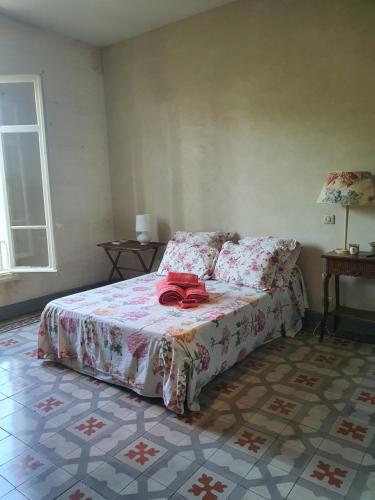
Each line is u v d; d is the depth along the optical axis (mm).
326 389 2537
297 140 3508
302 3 3307
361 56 3094
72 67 4523
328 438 2045
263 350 3148
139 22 4102
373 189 2986
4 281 4016
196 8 3812
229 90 3850
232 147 3920
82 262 4832
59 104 4426
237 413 2285
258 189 3812
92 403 2438
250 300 2990
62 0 3596
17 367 2959
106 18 3992
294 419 2217
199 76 4035
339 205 3355
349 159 3262
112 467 1861
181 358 2270
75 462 1903
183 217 4438
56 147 4430
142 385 2424
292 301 3475
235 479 1766
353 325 3439
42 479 1798
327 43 3234
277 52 3500
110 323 2596
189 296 2932
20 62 4047
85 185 4781
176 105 4266
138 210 4855
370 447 1971
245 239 3752
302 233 3604
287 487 1715
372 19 3012
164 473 1812
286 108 3527
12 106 3904
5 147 3928
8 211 3980
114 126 4887
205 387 2582
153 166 4598
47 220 4066
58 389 2619
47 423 2229
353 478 1763
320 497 1657
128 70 4605
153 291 3363
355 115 3182
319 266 3549
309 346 3213
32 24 4098
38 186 4102
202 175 4191
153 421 2229
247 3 3600
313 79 3346
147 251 4828
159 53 4297
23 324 3916
